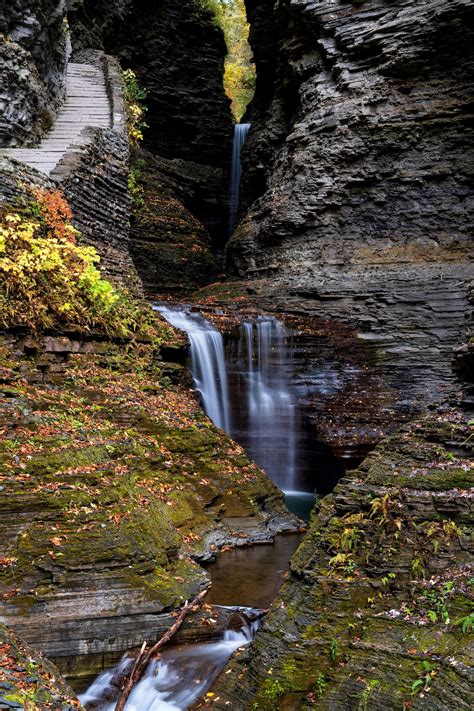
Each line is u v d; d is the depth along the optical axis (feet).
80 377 30.86
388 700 14.43
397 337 46.60
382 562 17.89
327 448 44.73
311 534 20.62
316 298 51.42
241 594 23.21
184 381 39.83
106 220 43.70
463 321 45.60
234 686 17.02
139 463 27.37
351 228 55.72
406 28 53.88
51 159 42.29
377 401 44.57
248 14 80.53
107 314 34.91
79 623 18.30
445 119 53.11
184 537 26.22
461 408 22.43
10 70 43.11
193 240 76.84
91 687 18.12
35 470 21.74
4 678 14.42
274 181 63.41
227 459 32.91
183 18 86.48
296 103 66.64
